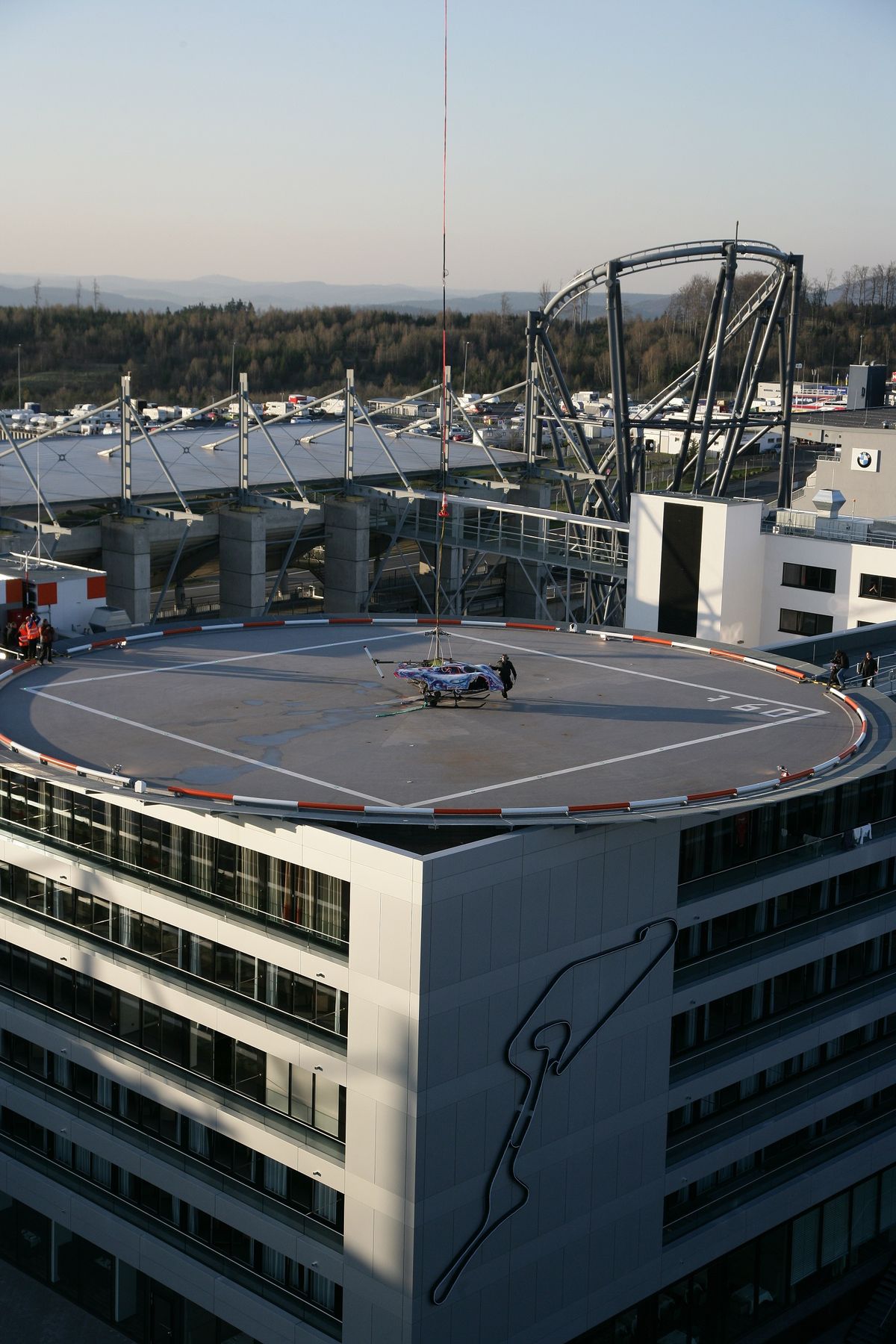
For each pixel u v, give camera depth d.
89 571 71.75
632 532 87.56
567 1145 43.50
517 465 143.62
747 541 85.44
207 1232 46.47
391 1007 39.28
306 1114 42.84
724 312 117.50
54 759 46.88
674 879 44.62
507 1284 42.91
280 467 134.00
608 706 56.41
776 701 57.72
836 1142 53.09
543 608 122.44
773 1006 49.81
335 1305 43.22
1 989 51.78
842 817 50.56
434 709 55.38
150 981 46.06
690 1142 47.94
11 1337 50.47
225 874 43.66
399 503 132.00
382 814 41.47
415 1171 39.62
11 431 112.56
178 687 58.16
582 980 42.62
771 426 126.44
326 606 131.12
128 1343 50.25
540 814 41.56
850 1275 54.84
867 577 84.00
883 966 53.59
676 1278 48.19
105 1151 48.59
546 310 134.38
